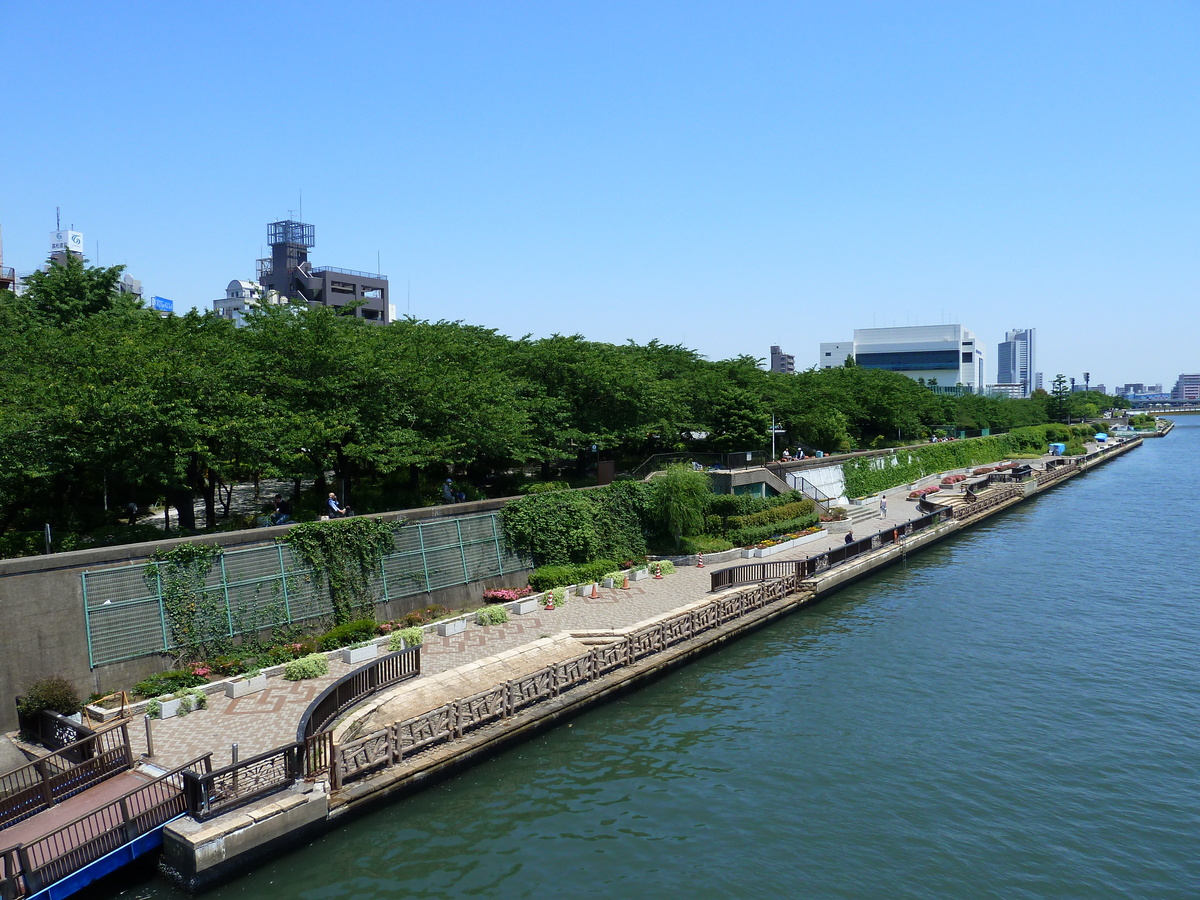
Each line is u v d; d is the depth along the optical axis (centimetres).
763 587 3606
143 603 2252
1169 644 3262
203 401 2712
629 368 4784
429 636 2847
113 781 1728
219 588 2439
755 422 5819
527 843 1794
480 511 3409
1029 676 2902
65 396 2506
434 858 1727
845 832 1864
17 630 1978
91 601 2134
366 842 1769
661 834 1842
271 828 1619
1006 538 5841
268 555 2592
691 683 2823
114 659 2167
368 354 3325
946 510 5941
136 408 2448
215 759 1830
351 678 2106
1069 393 18888
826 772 2156
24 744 1895
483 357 4091
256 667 2386
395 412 3294
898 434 9062
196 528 3209
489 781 2075
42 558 2033
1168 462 12588
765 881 1670
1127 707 2608
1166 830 1881
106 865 1466
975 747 2316
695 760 2219
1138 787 2083
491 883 1644
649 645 2870
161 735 1966
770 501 5172
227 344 3077
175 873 1538
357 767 1850
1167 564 4847
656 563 3981
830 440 7044
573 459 4697
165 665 2280
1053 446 12369
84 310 4366
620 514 4178
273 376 3094
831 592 4097
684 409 5422
